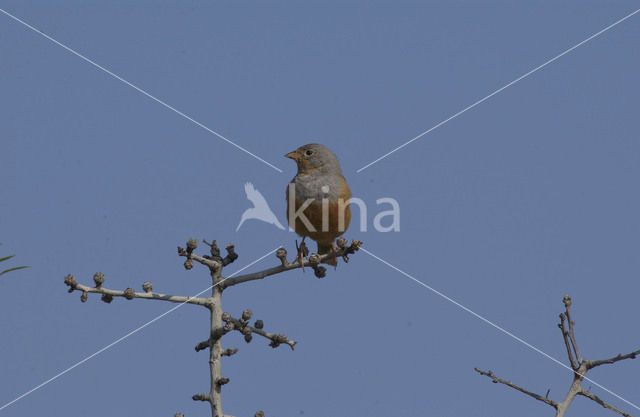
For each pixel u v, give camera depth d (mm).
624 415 9562
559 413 9578
